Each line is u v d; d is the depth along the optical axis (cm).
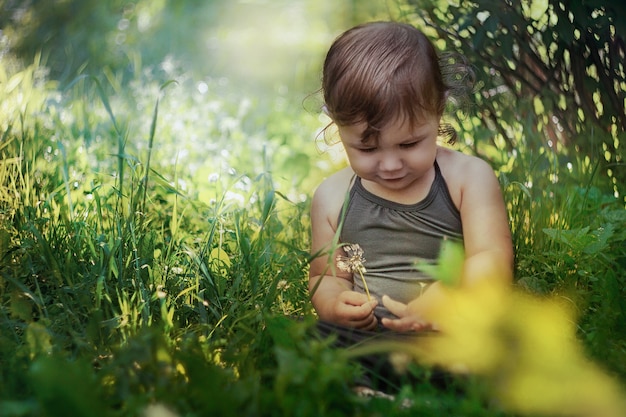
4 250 358
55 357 263
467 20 421
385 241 324
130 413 237
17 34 806
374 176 304
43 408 220
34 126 479
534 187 413
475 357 230
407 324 287
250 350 277
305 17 1182
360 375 261
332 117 305
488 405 249
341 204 331
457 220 321
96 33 883
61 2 873
